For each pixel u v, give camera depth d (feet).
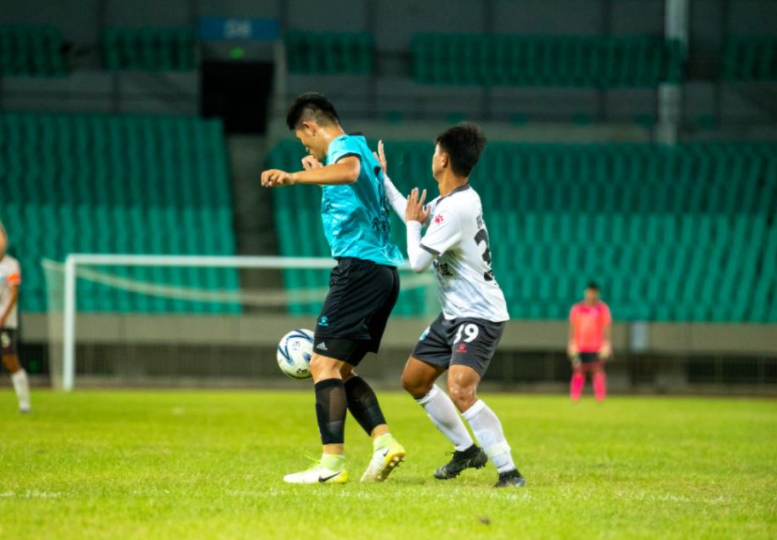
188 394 238.48
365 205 78.28
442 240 76.28
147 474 83.97
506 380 288.51
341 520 60.13
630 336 291.17
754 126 355.56
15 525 57.11
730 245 318.45
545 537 56.29
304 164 81.30
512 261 312.29
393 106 354.13
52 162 324.80
